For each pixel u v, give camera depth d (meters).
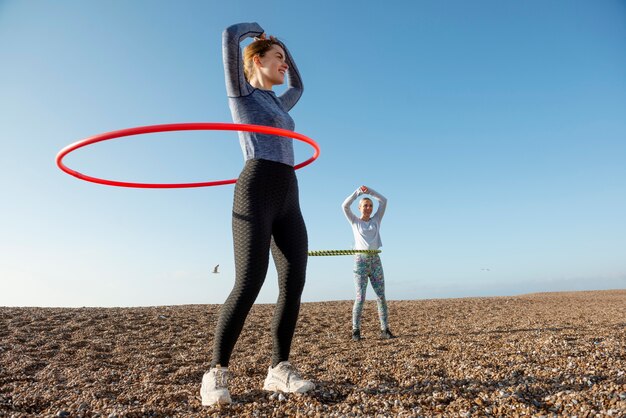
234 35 2.48
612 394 2.14
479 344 4.03
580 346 3.42
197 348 4.72
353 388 2.60
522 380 2.54
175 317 6.45
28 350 4.39
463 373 2.80
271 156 2.44
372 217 5.66
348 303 9.13
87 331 5.35
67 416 2.36
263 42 2.70
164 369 3.69
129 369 3.71
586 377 2.47
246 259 2.31
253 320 6.53
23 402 2.64
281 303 2.53
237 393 2.59
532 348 3.52
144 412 2.33
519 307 8.02
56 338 4.96
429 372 2.89
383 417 2.08
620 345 3.32
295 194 2.58
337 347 4.60
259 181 2.38
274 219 2.48
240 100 2.51
